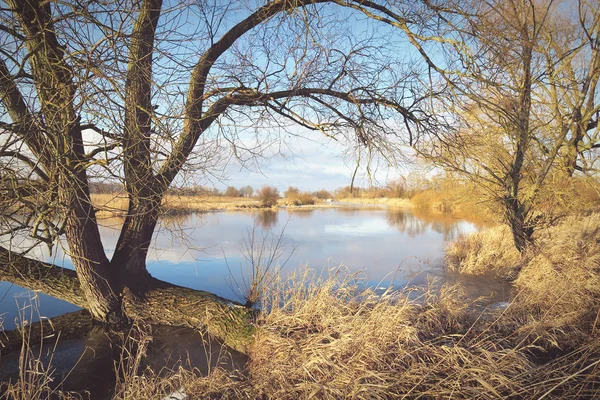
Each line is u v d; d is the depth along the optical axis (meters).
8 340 5.12
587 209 11.70
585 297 5.72
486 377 3.62
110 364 4.73
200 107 5.43
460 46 5.53
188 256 12.06
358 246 14.25
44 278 5.75
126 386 3.85
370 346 3.99
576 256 7.65
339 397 3.49
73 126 4.38
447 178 9.45
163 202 5.13
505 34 5.96
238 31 5.54
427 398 3.55
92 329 5.62
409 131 6.28
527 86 6.93
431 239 16.12
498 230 12.66
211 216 27.70
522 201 9.55
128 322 5.80
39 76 4.13
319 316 5.27
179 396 3.69
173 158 4.75
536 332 4.75
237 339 5.14
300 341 4.47
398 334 4.36
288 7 5.12
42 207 4.28
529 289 6.90
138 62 4.05
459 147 6.27
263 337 4.82
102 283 5.65
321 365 3.95
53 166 4.19
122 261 5.96
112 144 4.33
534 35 6.93
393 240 15.81
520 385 3.51
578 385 3.50
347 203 55.47
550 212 10.10
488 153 8.78
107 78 3.79
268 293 6.41
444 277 9.55
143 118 4.61
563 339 4.88
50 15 4.06
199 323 5.66
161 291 6.07
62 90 4.07
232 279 9.23
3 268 5.25
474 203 10.50
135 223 5.85
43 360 4.79
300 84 5.52
